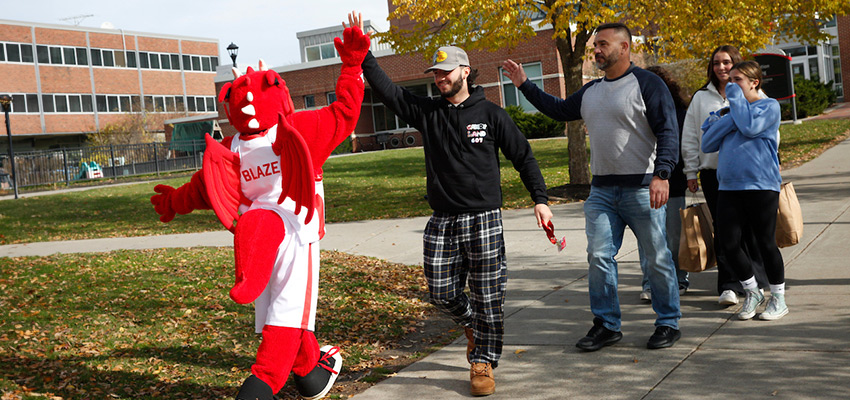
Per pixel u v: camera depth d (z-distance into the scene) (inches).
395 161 1017.5
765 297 209.2
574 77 540.4
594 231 177.2
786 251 265.4
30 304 264.4
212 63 2497.5
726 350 166.2
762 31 483.5
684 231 202.2
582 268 277.7
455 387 161.6
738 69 189.0
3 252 440.1
